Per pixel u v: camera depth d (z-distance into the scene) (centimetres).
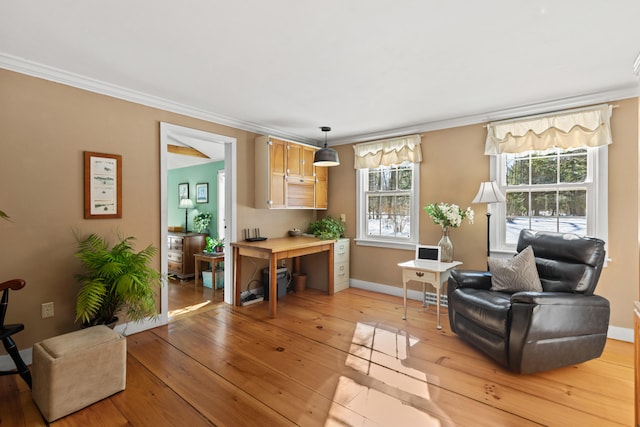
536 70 247
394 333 302
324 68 246
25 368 207
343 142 482
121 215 292
